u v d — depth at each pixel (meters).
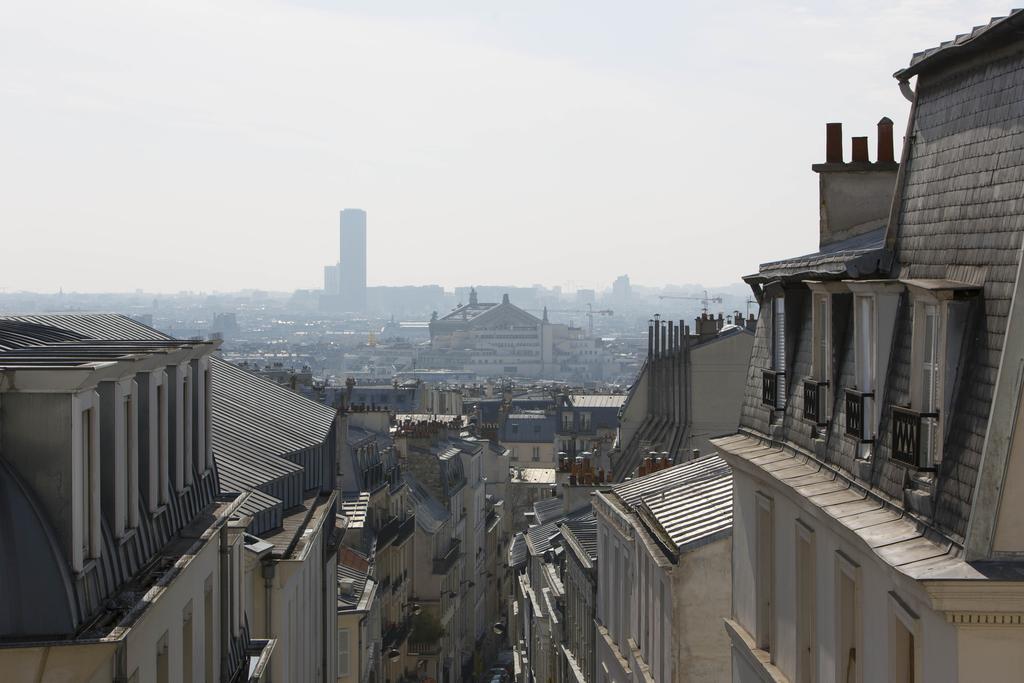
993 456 16.94
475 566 138.12
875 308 21.75
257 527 44.81
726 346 82.56
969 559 16.95
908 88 22.88
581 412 181.75
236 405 57.47
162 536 27.38
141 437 26.62
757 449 29.45
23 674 19.16
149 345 29.22
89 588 21.08
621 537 47.06
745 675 30.64
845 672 22.44
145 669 23.64
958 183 20.00
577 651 62.94
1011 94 18.61
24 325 31.95
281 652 42.38
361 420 118.81
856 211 32.00
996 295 17.77
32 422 20.31
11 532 19.70
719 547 35.56
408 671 103.06
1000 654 16.45
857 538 20.70
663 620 37.69
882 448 21.22
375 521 87.81
